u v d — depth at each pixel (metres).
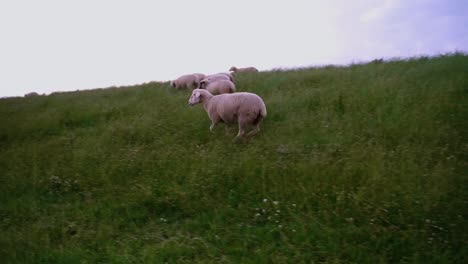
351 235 4.60
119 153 7.78
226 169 6.27
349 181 5.61
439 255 4.13
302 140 7.48
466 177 5.53
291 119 8.64
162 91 13.44
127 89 14.96
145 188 6.04
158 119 9.73
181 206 5.63
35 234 5.25
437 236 4.50
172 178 6.39
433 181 5.40
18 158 8.20
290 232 4.79
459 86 9.25
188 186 5.99
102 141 8.64
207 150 7.33
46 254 4.82
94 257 4.68
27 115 12.39
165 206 5.72
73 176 7.07
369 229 4.66
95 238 5.09
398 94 9.09
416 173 5.64
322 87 10.87
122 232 5.25
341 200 5.18
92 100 13.44
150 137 8.66
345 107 9.08
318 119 8.52
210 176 6.16
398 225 4.76
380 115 8.18
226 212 5.35
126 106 11.49
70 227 5.45
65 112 11.75
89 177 6.84
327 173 5.84
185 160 6.88
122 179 6.63
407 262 4.12
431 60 12.44
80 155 7.84
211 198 5.66
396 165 5.99
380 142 7.09
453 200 5.02
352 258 4.25
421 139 7.01
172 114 9.89
